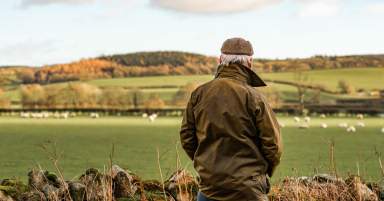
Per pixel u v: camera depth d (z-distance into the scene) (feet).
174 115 290.76
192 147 9.00
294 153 73.26
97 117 253.03
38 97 386.32
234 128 8.18
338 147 84.99
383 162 60.90
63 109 333.21
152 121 205.87
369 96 398.42
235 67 8.79
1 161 61.72
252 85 9.21
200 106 8.59
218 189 8.06
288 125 169.78
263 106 8.26
